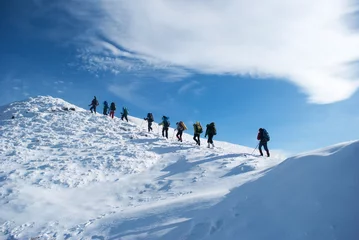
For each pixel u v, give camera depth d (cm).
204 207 765
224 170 1326
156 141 2194
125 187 1315
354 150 603
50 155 1728
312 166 642
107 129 2498
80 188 1304
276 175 714
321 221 509
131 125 2756
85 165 1551
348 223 482
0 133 2184
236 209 661
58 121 2580
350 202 513
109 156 1700
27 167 1466
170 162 1648
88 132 2356
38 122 2517
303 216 538
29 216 1021
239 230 584
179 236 652
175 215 789
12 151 1733
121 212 955
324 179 588
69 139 2112
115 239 757
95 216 999
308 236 495
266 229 555
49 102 3198
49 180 1333
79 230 877
